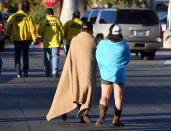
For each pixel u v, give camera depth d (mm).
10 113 29484
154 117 29656
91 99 26391
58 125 26688
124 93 38469
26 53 44844
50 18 44656
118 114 26562
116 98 26391
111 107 32719
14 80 42875
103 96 26406
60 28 45000
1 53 70562
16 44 44312
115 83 26031
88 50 26531
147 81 45375
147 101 35156
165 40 92812
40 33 45000
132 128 26391
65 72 26594
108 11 65562
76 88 26234
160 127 26797
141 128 26438
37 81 42719
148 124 27547
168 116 30094
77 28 48344
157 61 65875
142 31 64625
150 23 64938
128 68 55906
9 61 58562
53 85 40750
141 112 31141
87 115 27328
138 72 52156
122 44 25797
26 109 30781
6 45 90375
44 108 31234
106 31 64562
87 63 26359
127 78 47094
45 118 28391
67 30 48500
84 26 27250
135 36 64375
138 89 40594
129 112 31062
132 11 64750
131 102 34594
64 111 26359
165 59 69625
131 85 42688
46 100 33938
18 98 34344
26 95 35656
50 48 45062
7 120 27578
